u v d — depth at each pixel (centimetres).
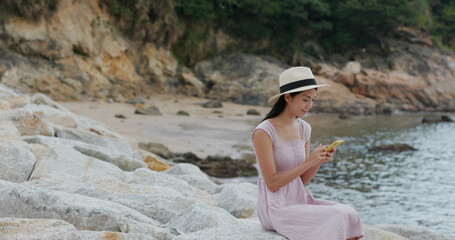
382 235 483
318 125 2784
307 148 384
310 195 382
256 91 3638
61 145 703
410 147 1952
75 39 3111
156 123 2275
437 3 5612
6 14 2892
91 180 575
